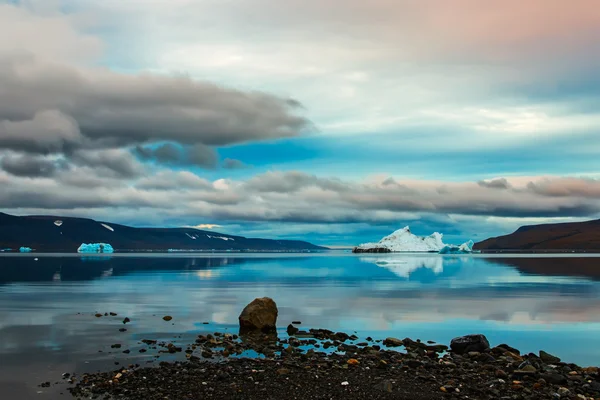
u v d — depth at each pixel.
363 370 19.36
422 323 33.09
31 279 75.81
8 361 21.12
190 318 34.41
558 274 94.00
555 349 25.47
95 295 50.88
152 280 75.19
